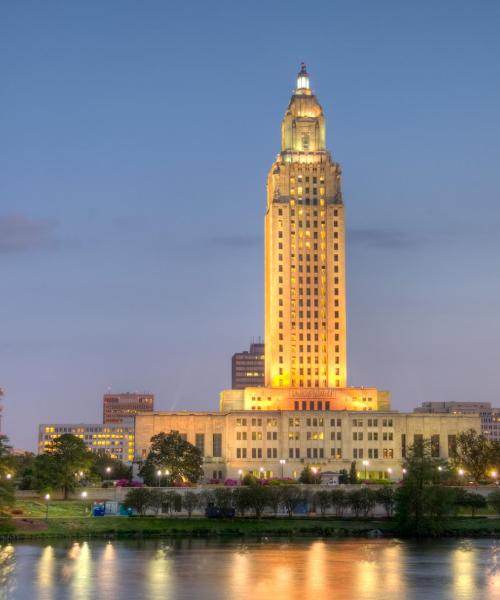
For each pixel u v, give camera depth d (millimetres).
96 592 162500
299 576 176750
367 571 182125
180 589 165125
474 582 171750
